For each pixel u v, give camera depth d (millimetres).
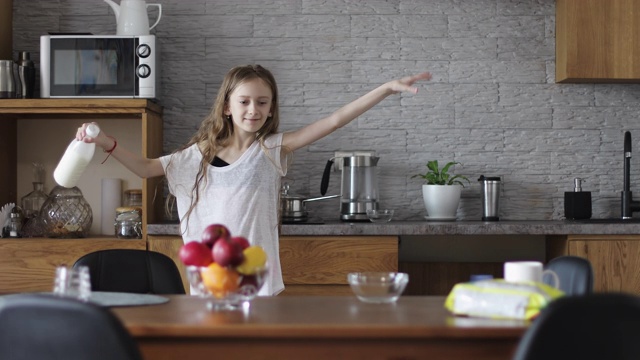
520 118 4074
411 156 4070
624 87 4082
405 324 1637
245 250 1855
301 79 4066
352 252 3490
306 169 4051
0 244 3562
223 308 1904
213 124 2846
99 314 1455
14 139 4047
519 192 4074
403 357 1625
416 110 4074
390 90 2705
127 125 4102
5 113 3803
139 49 3713
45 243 3562
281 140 2854
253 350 1636
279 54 4066
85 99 3668
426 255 4070
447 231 3488
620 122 4082
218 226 1905
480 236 4055
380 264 3490
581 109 4082
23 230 3848
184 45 4066
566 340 1434
